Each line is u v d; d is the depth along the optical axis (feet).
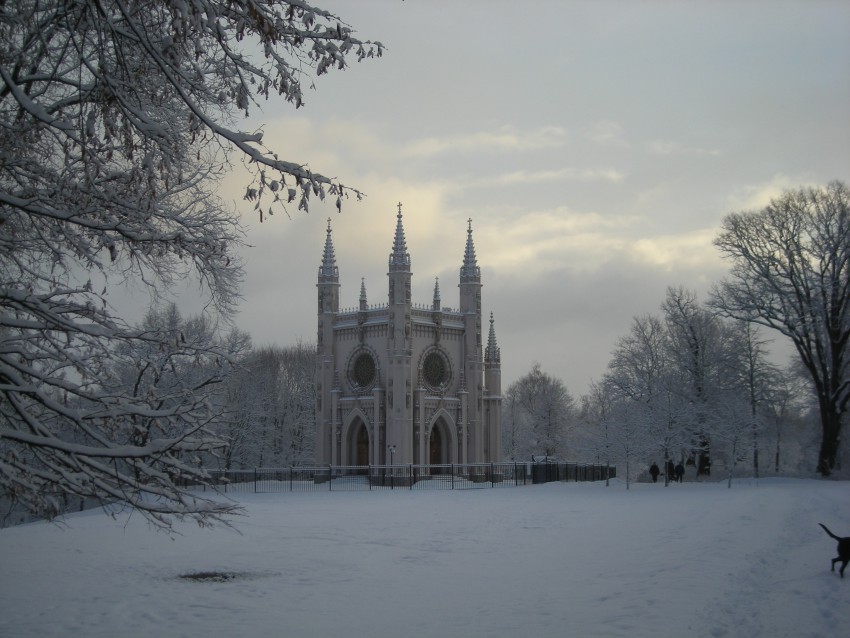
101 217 54.90
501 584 80.74
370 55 53.16
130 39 50.83
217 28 48.14
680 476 280.72
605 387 299.17
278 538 119.34
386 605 71.72
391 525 137.59
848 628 59.00
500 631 60.85
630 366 300.81
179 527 134.21
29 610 70.90
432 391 349.82
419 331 347.36
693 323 299.17
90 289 54.90
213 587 81.10
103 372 57.62
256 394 322.34
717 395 286.87
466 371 361.51
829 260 271.28
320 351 357.41
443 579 84.33
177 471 53.16
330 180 52.37
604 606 68.59
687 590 74.38
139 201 55.16
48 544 113.29
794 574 82.99
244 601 74.18
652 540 112.16
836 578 80.12
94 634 62.23
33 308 49.88
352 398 348.18
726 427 265.13
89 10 48.60
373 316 349.82
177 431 57.72
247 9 47.44
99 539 118.93
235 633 61.98
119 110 50.49
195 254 57.82
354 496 227.20
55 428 56.59
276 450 391.04
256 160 50.80
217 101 56.75
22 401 51.24
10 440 48.57
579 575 84.74
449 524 138.72
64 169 54.95
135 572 90.12
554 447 471.21
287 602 73.61
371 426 342.03
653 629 59.62
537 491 245.65
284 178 51.47
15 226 60.80
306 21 50.16
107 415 50.90
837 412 277.44
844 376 294.25
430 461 355.97
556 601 71.41
